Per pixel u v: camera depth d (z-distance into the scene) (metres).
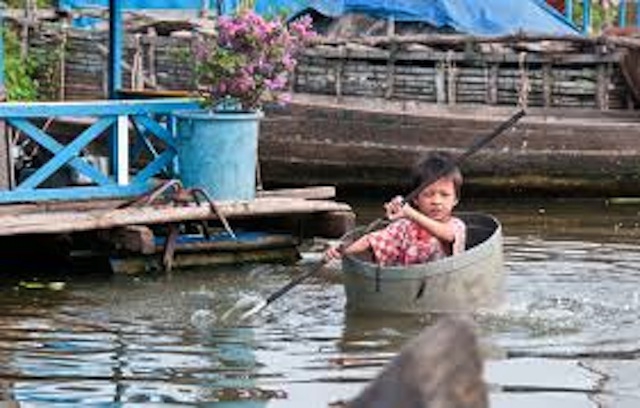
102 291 10.91
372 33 20.16
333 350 8.80
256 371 8.24
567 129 18.19
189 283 11.28
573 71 18.47
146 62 19.44
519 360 8.41
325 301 10.52
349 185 18.61
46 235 12.11
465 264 9.71
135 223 11.35
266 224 12.89
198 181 12.01
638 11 24.34
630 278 11.50
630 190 18.41
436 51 18.53
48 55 20.78
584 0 23.28
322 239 12.99
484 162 18.25
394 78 18.66
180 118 12.02
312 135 18.34
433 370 1.87
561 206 17.73
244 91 12.11
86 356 8.65
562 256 12.83
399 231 10.12
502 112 18.45
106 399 7.60
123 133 12.12
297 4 21.28
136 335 9.29
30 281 11.36
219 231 12.56
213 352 8.77
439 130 18.23
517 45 18.91
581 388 7.76
